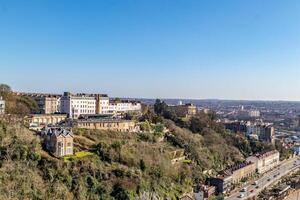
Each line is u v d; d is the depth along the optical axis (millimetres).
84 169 182875
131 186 187125
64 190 166250
